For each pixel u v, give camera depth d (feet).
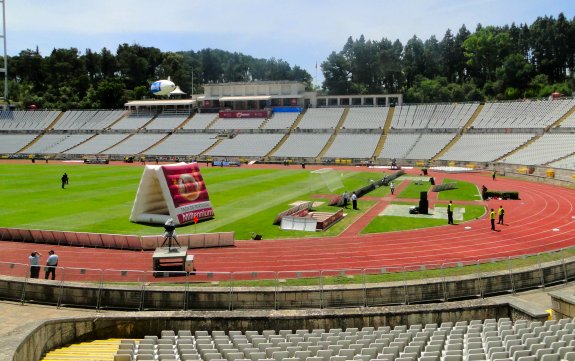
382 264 116.26
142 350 57.98
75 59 651.25
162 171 161.68
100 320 72.90
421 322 76.48
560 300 79.46
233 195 221.25
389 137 394.32
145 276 100.48
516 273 96.58
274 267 114.73
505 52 542.98
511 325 67.62
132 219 165.68
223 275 105.91
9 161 394.11
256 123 445.78
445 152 356.38
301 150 393.29
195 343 63.82
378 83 615.16
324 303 87.86
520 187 246.88
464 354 57.11
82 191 227.61
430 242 137.59
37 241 138.00
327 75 611.88
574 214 175.11
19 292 89.15
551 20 558.56
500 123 368.89
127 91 585.22
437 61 601.21
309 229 152.66
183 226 160.45
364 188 228.84
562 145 304.30
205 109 481.87
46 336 64.95
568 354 51.31
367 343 60.13
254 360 53.42
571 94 426.51
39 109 543.39
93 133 468.34
